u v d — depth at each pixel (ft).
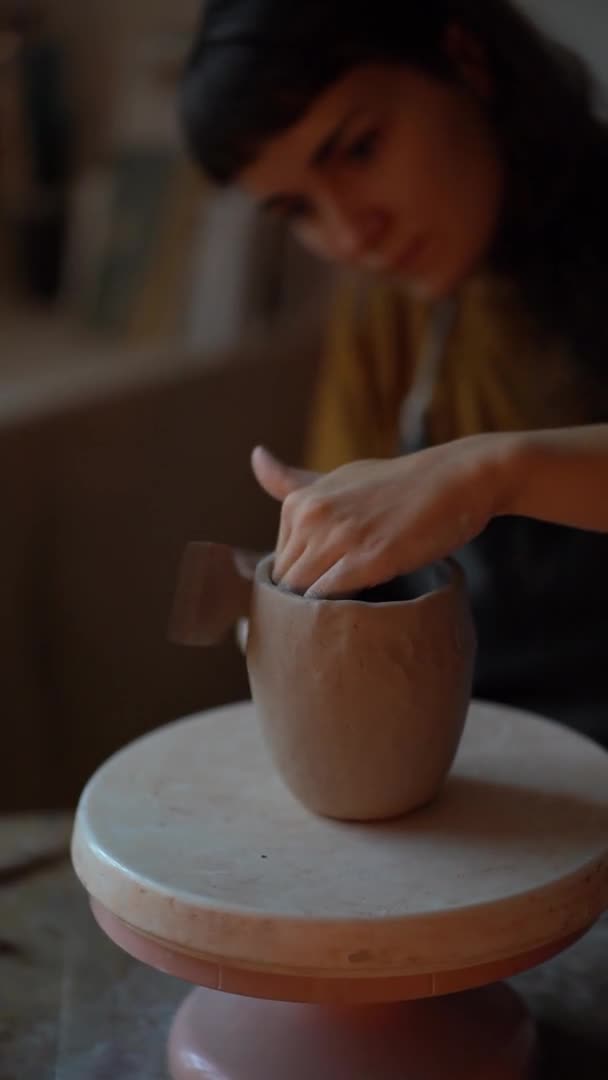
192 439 7.25
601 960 3.38
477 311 4.81
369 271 4.76
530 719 3.40
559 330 4.54
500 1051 3.05
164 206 8.32
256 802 3.12
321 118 4.21
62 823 3.92
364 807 3.01
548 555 4.55
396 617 2.92
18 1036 3.23
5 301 9.22
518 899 2.82
